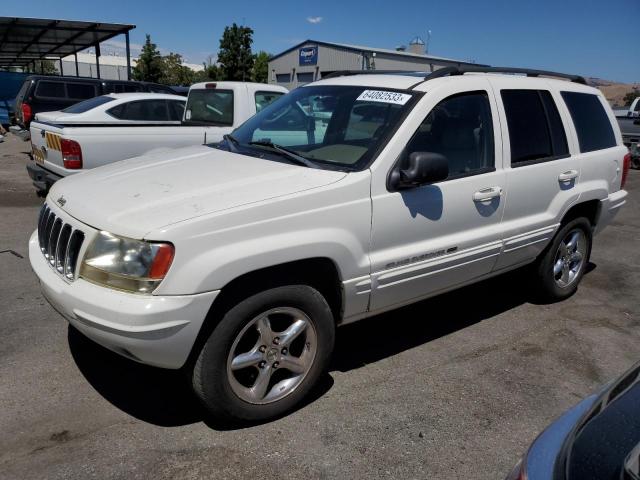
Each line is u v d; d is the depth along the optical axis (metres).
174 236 2.68
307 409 3.35
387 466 2.88
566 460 1.66
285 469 2.82
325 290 3.41
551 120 4.64
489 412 3.41
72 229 2.98
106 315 2.67
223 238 2.80
